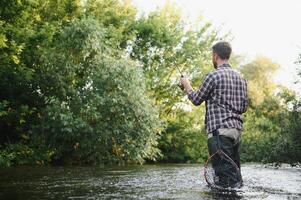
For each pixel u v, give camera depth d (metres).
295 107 9.84
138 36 19.94
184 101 21.45
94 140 11.34
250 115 19.73
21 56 12.88
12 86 12.63
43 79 12.23
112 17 18.77
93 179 5.35
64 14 16.06
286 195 3.52
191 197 3.34
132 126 11.66
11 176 5.91
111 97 11.68
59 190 3.99
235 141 4.29
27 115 12.75
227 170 4.10
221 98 4.30
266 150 10.21
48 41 13.07
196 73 21.56
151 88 20.02
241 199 3.22
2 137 12.79
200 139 21.27
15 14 13.09
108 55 12.69
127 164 12.31
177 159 20.67
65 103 11.45
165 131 19.92
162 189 3.99
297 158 9.47
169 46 20.59
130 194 3.61
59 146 11.61
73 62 12.39
